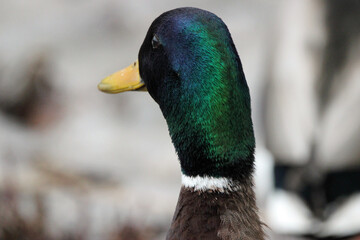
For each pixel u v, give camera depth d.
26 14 20.88
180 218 4.61
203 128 4.52
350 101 8.19
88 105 17.05
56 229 9.52
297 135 8.34
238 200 4.52
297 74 8.58
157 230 9.98
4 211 9.36
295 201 8.16
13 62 16.73
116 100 17.34
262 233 4.56
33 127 15.91
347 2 8.53
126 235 9.52
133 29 20.31
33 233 9.31
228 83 4.49
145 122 16.81
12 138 13.63
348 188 8.00
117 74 5.40
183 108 4.60
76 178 12.11
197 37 4.57
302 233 8.04
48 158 12.95
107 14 20.64
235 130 4.50
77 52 19.20
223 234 4.46
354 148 8.03
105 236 9.56
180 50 4.62
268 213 8.33
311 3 8.83
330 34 8.48
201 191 4.58
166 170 13.96
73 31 20.03
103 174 12.69
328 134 8.15
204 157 4.54
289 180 8.27
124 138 15.52
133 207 10.55
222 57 4.51
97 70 18.64
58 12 20.98
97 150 14.38
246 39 18.84
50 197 10.59
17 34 19.47
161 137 16.03
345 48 8.36
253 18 19.73
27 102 16.20
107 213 10.22
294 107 8.48
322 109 8.32
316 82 8.39
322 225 7.98
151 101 17.50
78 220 9.68
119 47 19.66
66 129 15.77
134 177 13.01
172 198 11.59
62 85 17.33
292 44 8.74
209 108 4.50
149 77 4.97
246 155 4.52
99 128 15.85
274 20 9.42
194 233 4.52
